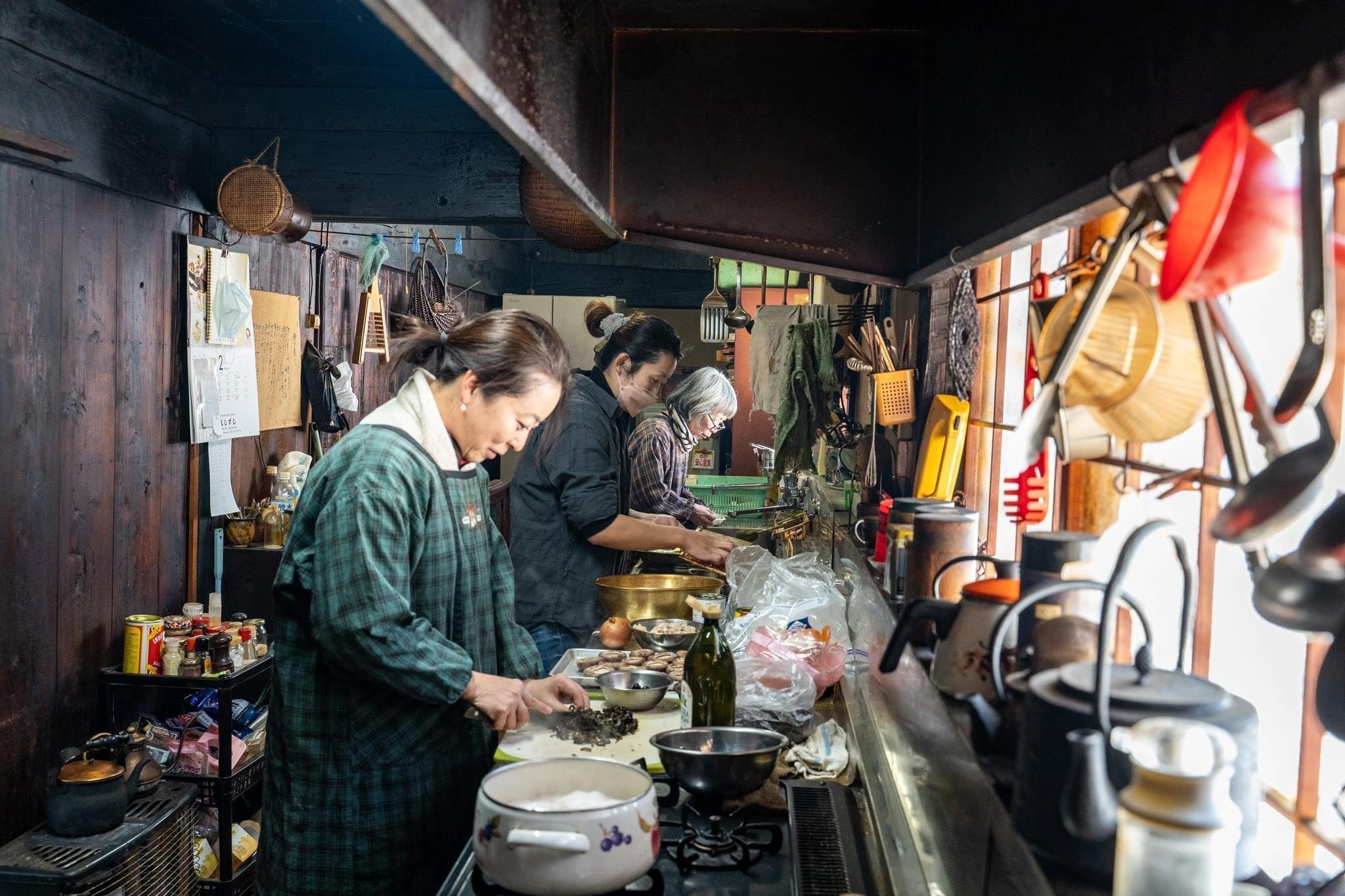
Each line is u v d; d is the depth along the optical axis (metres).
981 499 1.89
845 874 1.37
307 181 4.05
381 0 0.55
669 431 3.81
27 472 2.91
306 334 4.77
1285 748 0.90
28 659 2.94
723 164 1.51
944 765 1.03
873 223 1.52
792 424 3.80
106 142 3.24
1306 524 0.82
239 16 3.27
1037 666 0.92
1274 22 0.59
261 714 3.60
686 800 1.75
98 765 2.77
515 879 1.31
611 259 9.02
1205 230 0.60
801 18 1.46
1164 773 0.62
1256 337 0.92
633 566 3.85
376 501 1.88
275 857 1.99
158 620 3.32
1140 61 0.79
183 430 3.74
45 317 2.97
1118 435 0.89
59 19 2.99
